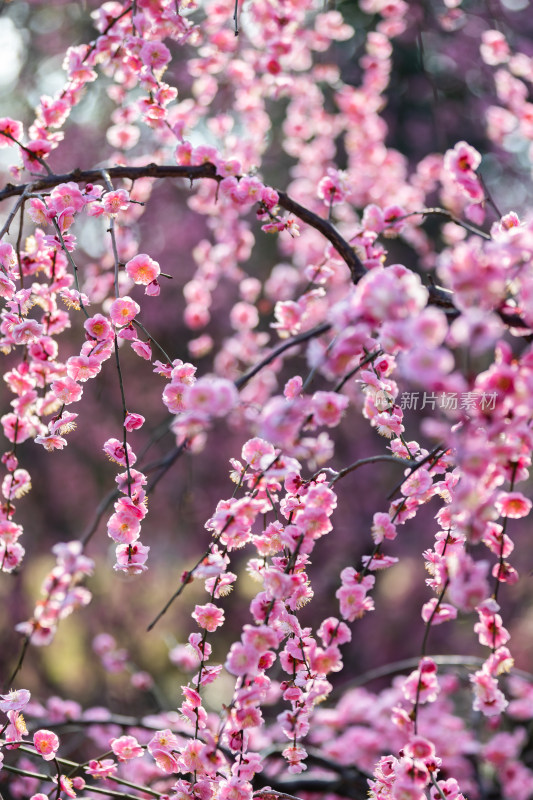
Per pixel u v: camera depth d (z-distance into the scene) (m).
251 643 1.71
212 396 1.53
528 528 6.87
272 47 3.58
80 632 7.64
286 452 1.91
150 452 7.62
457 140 7.52
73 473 7.79
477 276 1.32
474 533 1.54
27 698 2.06
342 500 7.37
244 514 1.81
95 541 7.82
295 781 3.66
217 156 2.43
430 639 7.32
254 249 7.77
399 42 7.01
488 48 4.18
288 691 1.96
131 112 3.51
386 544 7.37
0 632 6.59
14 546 2.41
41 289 2.40
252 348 4.48
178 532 7.96
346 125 4.80
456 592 1.53
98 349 2.03
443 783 1.94
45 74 6.64
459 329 1.32
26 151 2.34
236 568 7.09
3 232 2.04
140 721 3.88
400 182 4.98
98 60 2.57
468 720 4.68
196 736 1.96
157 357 7.44
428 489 1.99
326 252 2.81
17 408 2.38
